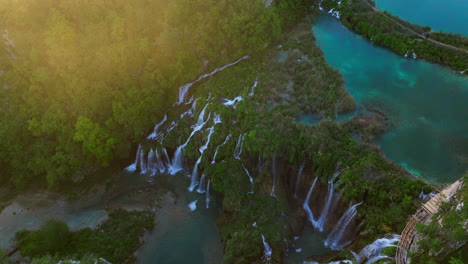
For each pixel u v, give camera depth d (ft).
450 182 158.81
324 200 171.63
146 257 166.40
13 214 186.09
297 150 176.35
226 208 174.81
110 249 162.91
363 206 154.40
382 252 129.90
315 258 157.48
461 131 186.29
